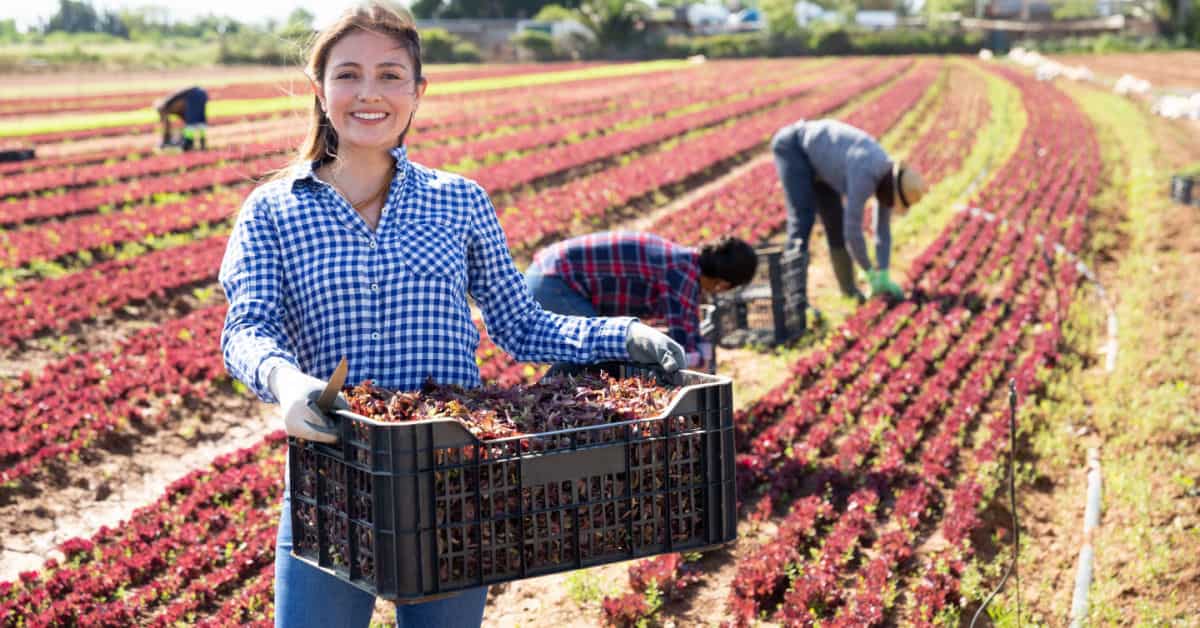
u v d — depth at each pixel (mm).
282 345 2814
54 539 6992
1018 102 37594
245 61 70188
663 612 5891
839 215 11992
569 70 66062
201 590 6020
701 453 2695
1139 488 7426
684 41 88125
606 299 5961
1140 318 12031
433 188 3049
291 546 2824
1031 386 9539
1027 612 6059
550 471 2518
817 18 114062
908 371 9945
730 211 17859
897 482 7613
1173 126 30562
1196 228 16734
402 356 2920
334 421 2492
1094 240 16375
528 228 16078
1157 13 91625
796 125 11273
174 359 10164
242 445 8805
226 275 2861
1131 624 5938
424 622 2936
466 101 39406
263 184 2938
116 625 5703
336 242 2877
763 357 10438
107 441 8391
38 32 96688
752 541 6711
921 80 48344
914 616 5793
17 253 13859
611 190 19312
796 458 7777
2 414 8688
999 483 7582
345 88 2842
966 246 15602
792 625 5602
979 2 119062
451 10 116375
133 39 98438
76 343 11031
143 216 16641
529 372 10109
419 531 2375
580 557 2582
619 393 2820
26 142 26031
